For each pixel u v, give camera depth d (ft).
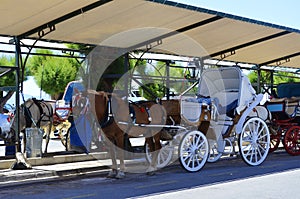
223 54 42.96
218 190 22.65
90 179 27.17
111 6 27.81
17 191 23.38
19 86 31.65
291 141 38.29
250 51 43.06
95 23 31.04
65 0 26.14
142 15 30.07
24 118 33.27
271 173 28.48
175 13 30.09
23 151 34.27
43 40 34.37
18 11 27.27
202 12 29.04
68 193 22.57
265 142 33.50
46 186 24.84
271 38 38.37
